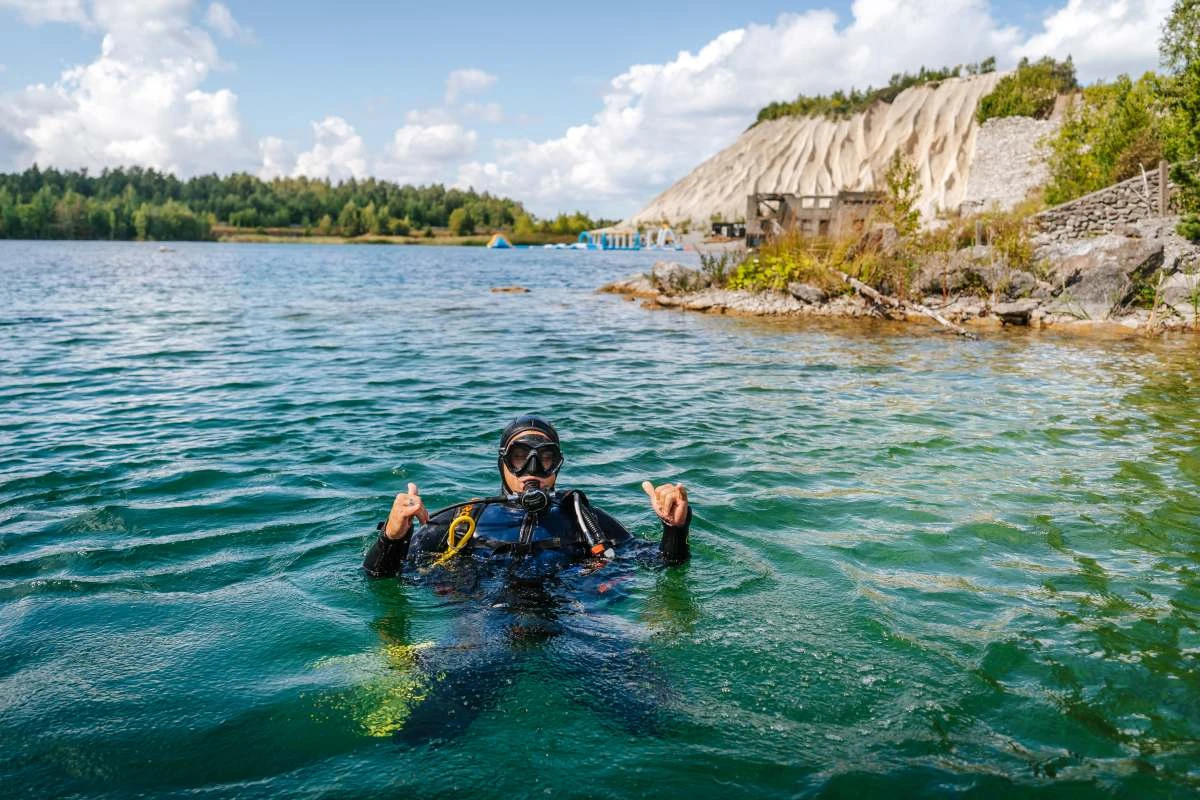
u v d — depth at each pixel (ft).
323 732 9.02
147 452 21.54
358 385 32.30
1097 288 57.06
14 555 14.46
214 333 50.31
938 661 10.69
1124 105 83.20
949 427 25.35
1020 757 8.62
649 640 11.13
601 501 17.85
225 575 13.61
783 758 8.57
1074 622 11.92
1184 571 14.01
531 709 9.38
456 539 13.82
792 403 29.19
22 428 24.30
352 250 343.26
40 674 10.30
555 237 545.85
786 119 550.77
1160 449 22.52
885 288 65.82
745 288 71.97
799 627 11.65
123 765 8.44
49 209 444.55
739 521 16.56
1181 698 9.82
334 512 16.81
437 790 8.03
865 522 16.56
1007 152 104.53
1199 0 63.57
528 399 29.73
